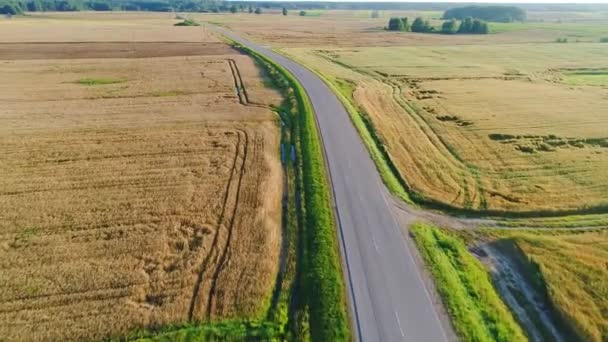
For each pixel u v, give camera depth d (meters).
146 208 22.80
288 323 15.95
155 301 16.55
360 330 15.38
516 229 21.78
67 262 18.50
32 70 57.50
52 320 15.48
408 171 27.89
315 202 23.64
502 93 48.94
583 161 29.31
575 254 19.22
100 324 15.38
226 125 35.94
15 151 29.78
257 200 23.81
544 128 36.09
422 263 18.84
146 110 40.16
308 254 19.58
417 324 15.63
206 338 15.02
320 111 39.81
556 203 23.83
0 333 14.87
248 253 19.28
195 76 55.53
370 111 41.25
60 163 28.11
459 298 16.89
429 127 36.69
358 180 26.47
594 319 15.74
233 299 16.66
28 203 23.09
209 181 25.91
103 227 21.08
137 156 29.38
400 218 22.47
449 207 23.61
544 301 17.16
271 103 43.12
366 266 18.62
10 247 19.48
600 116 39.38
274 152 31.20
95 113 38.97
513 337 15.41
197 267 18.38
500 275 18.67
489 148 31.77
